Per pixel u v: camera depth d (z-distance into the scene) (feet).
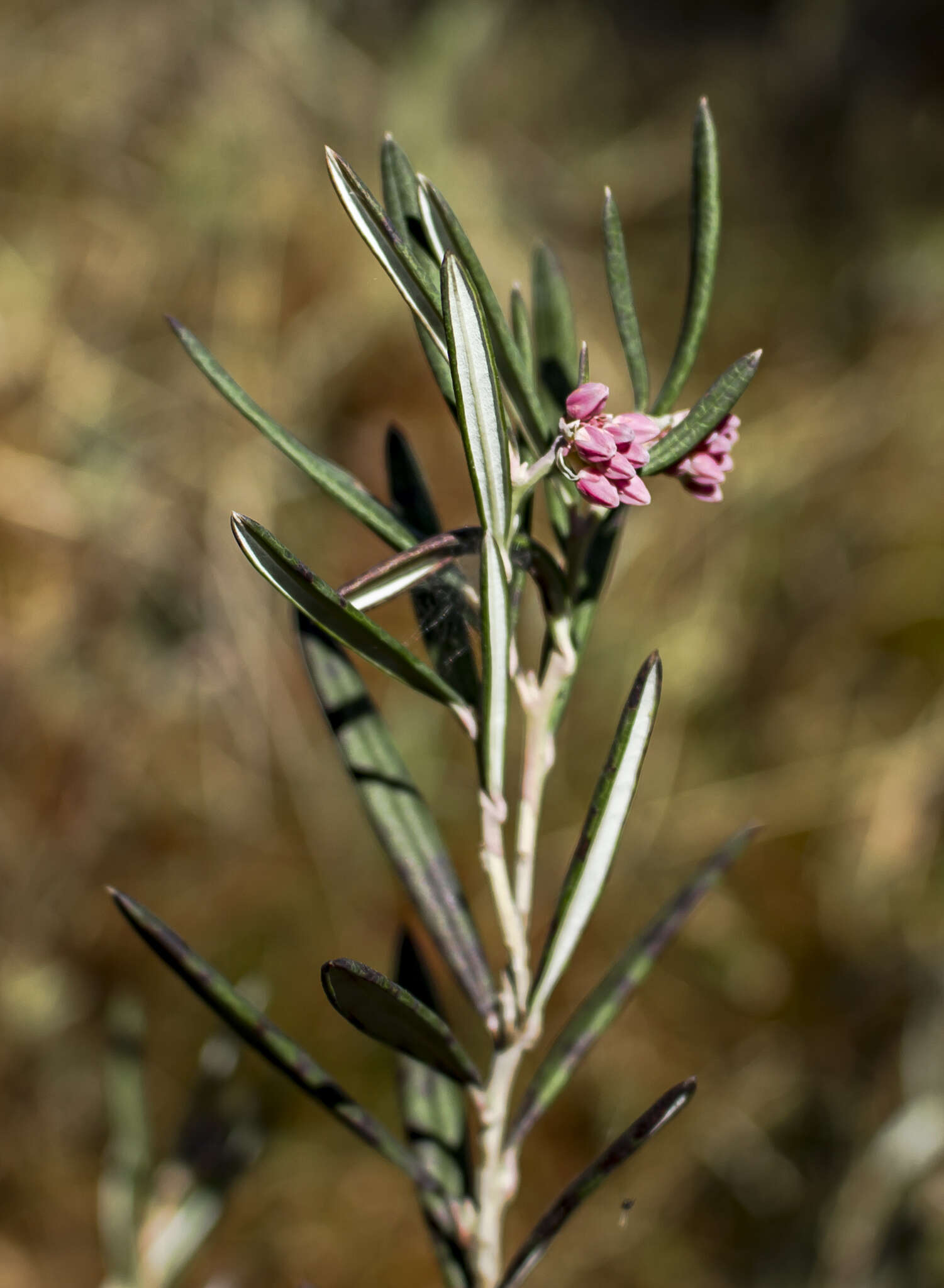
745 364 0.68
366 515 0.74
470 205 2.54
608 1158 0.71
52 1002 1.75
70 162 2.37
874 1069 1.75
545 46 3.08
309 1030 1.77
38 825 1.90
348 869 1.93
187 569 2.11
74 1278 1.55
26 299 2.20
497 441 0.68
